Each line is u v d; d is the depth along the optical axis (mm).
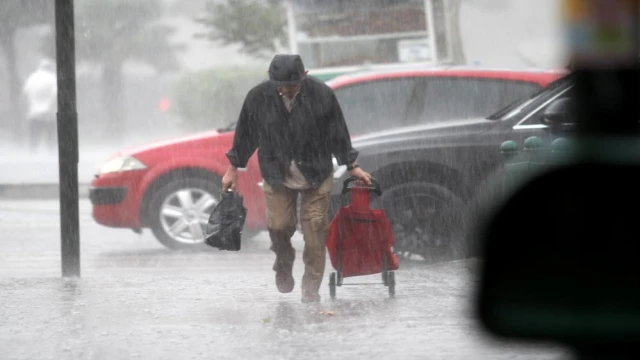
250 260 29297
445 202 26469
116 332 17891
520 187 5508
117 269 27344
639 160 5352
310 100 20297
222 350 16219
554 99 26875
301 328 18016
